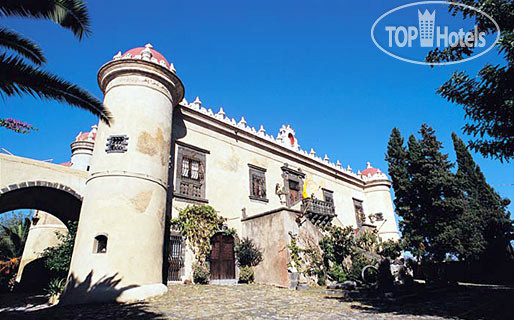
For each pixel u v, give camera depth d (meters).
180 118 17.50
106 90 14.11
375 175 32.22
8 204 14.36
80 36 7.53
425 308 9.53
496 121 6.51
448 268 23.80
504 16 5.98
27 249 21.19
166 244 14.41
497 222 22.73
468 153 26.62
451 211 18.88
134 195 11.84
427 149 20.48
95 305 9.53
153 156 12.97
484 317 8.04
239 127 20.88
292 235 15.81
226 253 16.83
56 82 6.98
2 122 11.02
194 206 16.11
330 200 26.95
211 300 10.33
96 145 13.12
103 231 11.03
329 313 8.58
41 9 6.86
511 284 19.53
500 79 6.01
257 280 16.27
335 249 17.58
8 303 12.91
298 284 14.41
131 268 10.84
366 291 12.47
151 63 13.98
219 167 18.78
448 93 6.82
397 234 30.14
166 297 10.81
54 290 12.26
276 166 22.97
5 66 6.27
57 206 15.89
